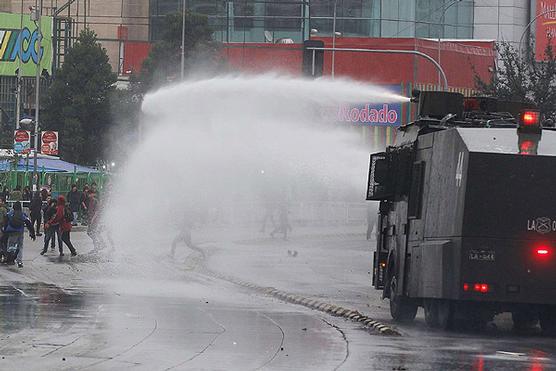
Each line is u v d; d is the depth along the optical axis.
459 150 42.97
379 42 184.12
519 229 42.19
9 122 173.25
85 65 161.25
